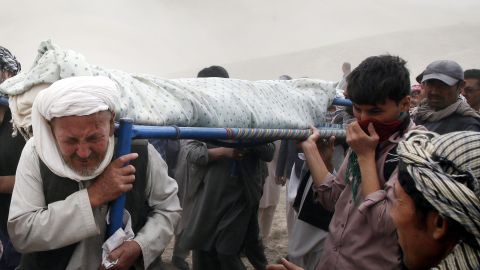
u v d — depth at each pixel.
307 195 3.12
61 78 2.01
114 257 1.95
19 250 1.96
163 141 4.88
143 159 2.16
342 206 2.13
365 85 1.96
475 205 1.04
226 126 2.39
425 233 1.14
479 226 1.03
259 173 3.67
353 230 2.00
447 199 1.05
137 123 2.06
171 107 2.22
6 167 2.62
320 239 3.36
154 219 2.22
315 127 2.82
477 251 1.05
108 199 1.87
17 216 1.92
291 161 5.08
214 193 3.58
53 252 2.01
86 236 1.89
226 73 4.42
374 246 1.93
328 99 3.00
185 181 4.94
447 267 1.07
